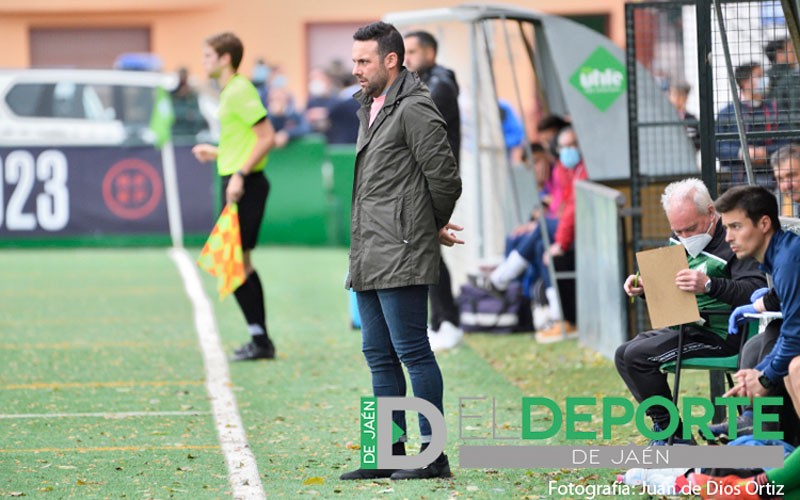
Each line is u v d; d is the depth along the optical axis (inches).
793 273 773.3
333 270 2166.6
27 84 2593.5
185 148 2450.8
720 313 877.2
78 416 1092.5
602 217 1318.9
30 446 984.9
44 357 1380.4
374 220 860.6
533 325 1517.0
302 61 3791.8
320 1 3772.1
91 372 1296.8
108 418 1084.5
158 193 2438.5
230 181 1323.8
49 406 1133.7
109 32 3873.0
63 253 2362.2
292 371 1300.4
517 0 3506.4
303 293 1897.1
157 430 1039.0
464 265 1690.5
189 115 2568.9
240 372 1298.0
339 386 1224.2
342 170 2522.1
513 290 1513.3
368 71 861.2
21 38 3855.8
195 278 2033.7
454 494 836.6
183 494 845.8
